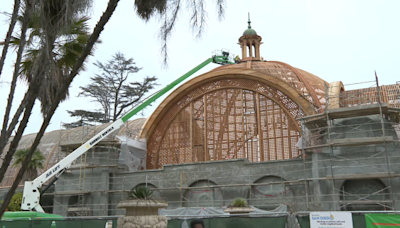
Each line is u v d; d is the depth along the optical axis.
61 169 25.27
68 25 8.65
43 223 13.53
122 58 59.38
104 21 8.84
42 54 8.62
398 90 25.98
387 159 20.77
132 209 11.64
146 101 29.81
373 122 22.92
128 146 33.03
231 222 12.71
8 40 8.73
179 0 9.81
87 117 57.53
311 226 11.57
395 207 20.77
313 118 25.06
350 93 27.30
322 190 22.94
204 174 28.00
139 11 9.94
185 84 33.91
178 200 28.14
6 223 13.14
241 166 27.14
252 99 31.75
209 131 32.47
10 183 37.19
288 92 29.56
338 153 23.27
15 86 8.48
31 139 42.78
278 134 29.84
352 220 11.09
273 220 12.45
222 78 32.91
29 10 8.53
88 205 29.06
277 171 26.02
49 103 8.96
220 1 9.27
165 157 33.75
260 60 40.91
